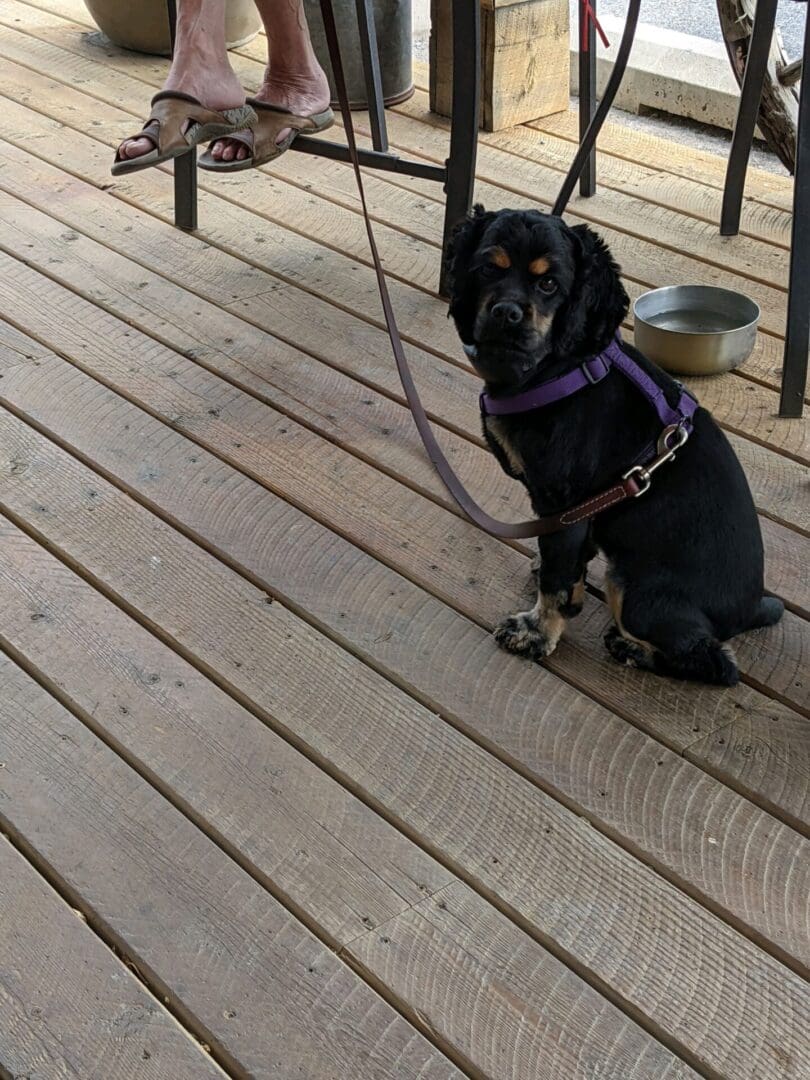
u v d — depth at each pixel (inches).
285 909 48.4
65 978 45.9
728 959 46.7
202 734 54.9
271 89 86.3
